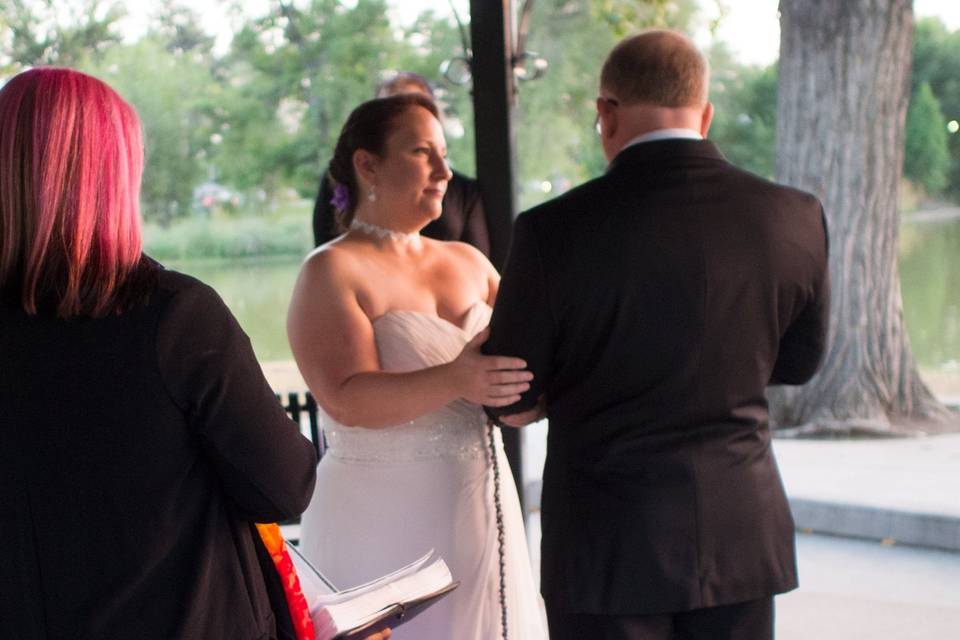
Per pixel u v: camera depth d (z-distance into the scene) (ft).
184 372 4.87
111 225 4.80
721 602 6.96
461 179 11.23
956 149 28.91
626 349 6.79
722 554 6.94
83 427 4.76
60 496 4.76
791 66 23.57
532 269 6.79
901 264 29.27
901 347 23.22
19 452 4.74
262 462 5.06
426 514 8.27
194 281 5.03
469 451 8.46
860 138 23.06
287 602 5.52
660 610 6.87
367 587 5.98
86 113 4.78
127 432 4.79
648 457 6.89
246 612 5.15
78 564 4.79
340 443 8.45
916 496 17.15
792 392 23.53
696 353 6.80
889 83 23.00
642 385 6.86
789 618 13.62
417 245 8.79
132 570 4.82
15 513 4.78
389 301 8.38
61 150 4.73
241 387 5.01
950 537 15.99
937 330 28.71
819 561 15.78
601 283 6.69
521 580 8.95
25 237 4.77
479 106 11.12
